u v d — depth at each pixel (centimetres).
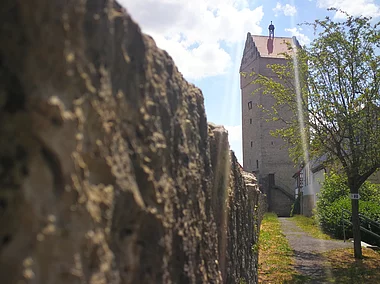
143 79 231
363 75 1262
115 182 190
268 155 4750
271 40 5106
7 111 141
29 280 134
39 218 142
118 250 194
